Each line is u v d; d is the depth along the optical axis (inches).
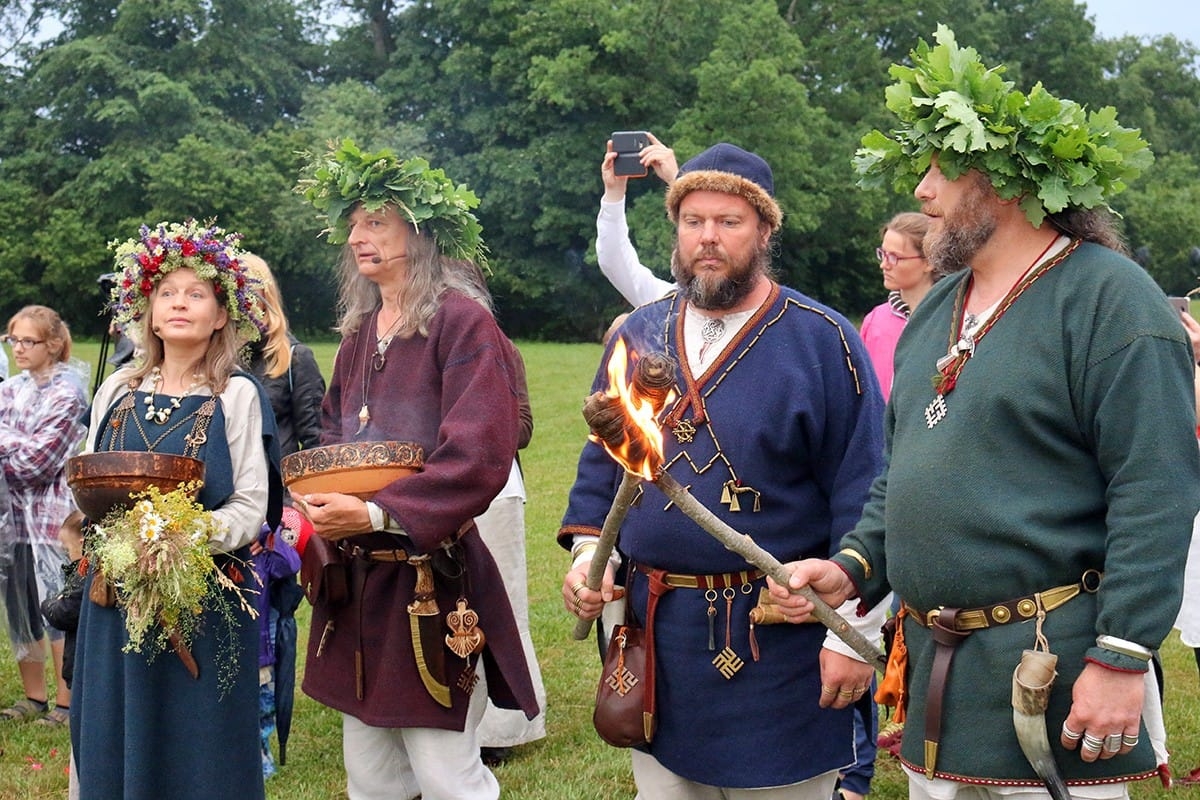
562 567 334.0
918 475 106.8
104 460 143.9
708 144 1393.9
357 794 155.4
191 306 153.6
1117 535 98.3
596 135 1505.9
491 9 1551.4
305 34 1857.8
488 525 199.8
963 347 106.9
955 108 104.2
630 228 1333.7
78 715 152.3
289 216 1502.2
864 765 170.4
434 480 141.9
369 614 148.5
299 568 187.0
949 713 106.0
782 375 127.7
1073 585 103.0
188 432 152.9
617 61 1521.9
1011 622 103.3
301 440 210.1
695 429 128.3
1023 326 104.6
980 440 104.3
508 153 1504.7
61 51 1616.6
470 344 148.5
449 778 148.9
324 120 1574.8
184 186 1540.4
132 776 145.3
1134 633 96.7
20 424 231.6
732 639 126.8
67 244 1567.4
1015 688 100.3
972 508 103.7
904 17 1566.2
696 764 128.0
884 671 114.0
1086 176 103.6
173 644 146.0
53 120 1651.1
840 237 1523.1
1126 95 1820.9
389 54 1800.0
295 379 210.7
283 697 185.8
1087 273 103.3
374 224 153.3
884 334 204.5
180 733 147.3
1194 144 2031.3
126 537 140.9
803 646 127.3
